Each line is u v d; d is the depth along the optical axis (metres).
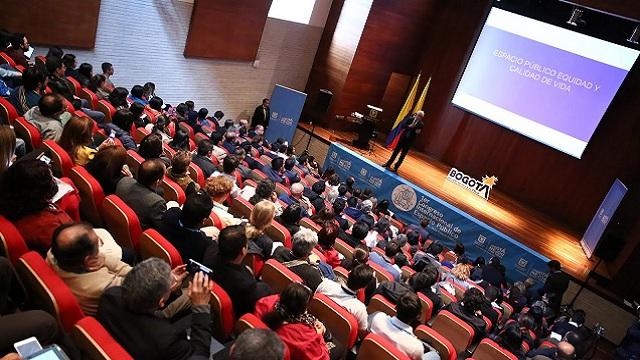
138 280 2.17
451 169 12.99
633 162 11.54
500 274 8.61
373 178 11.95
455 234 10.95
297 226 5.25
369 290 4.99
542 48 12.18
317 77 14.80
